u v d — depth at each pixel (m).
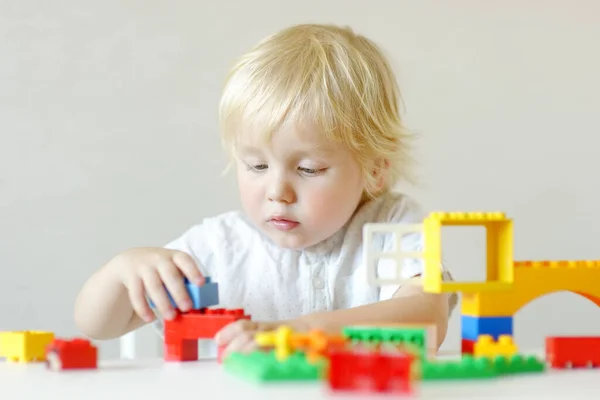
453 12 2.53
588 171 2.56
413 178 1.84
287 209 1.42
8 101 2.33
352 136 1.47
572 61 2.57
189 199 2.39
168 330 1.00
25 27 2.34
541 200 2.55
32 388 0.73
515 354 0.85
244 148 1.44
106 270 1.32
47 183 2.34
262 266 1.63
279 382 0.69
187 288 1.07
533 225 2.54
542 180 2.55
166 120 2.38
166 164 2.38
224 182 2.39
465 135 2.53
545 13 2.56
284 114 1.40
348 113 1.46
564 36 2.57
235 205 2.40
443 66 2.52
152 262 1.16
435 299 1.21
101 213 2.36
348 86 1.49
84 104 2.36
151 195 2.38
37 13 2.35
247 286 1.63
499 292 0.92
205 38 2.40
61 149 2.35
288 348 0.77
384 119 1.57
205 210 2.39
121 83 2.37
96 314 1.34
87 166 2.36
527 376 0.79
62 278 2.34
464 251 2.51
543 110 2.55
